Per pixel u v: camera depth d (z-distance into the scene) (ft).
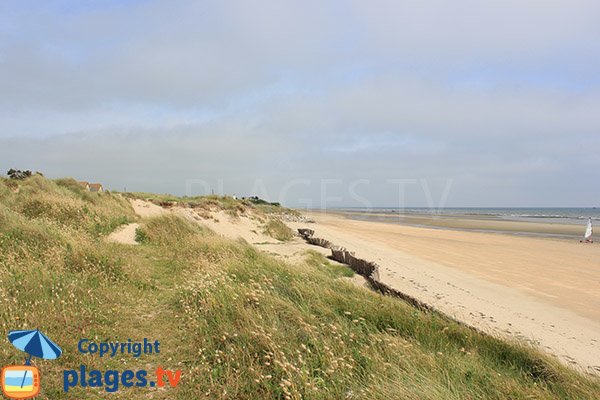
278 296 20.22
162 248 36.14
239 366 13.50
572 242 93.86
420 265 52.90
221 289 19.70
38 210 39.24
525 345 19.53
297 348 14.73
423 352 16.42
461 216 268.21
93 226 38.45
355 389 12.53
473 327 22.06
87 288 19.98
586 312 34.04
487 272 50.98
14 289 17.81
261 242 62.54
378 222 173.68
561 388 15.64
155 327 17.06
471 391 13.24
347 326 17.40
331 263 45.37
